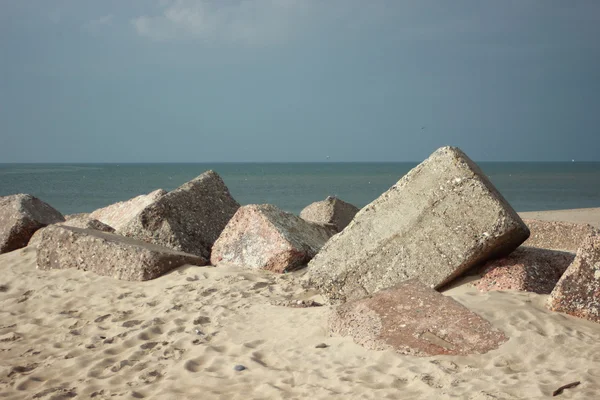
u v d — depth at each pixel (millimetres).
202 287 7250
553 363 4441
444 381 4203
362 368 4559
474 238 6160
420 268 6336
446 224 6340
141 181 69188
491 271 6465
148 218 8945
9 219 10234
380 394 4051
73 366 5055
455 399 3848
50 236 8547
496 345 4723
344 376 4426
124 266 7895
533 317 5250
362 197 38156
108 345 5578
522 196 39438
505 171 120875
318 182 66875
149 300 6965
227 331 5711
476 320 4973
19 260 9141
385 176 92625
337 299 6594
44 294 7414
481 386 4043
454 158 6539
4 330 6164
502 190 47156
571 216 20031
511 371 4359
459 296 5828
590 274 5457
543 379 4109
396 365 4566
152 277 7789
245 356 5012
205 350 5211
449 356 4641
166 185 58469
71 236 8398
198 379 4582
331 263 6801
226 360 4969
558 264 6590
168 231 8859
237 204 10094
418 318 5090
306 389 4258
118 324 6148
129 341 5590
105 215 11328
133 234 8945
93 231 8867
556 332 4961
